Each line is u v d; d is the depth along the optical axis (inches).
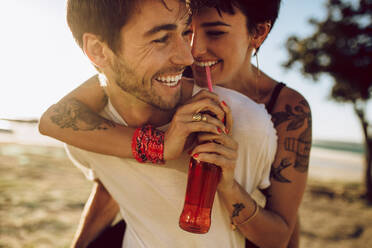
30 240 159.0
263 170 50.5
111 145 49.9
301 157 60.9
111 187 56.0
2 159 352.5
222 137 42.6
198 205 42.4
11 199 218.4
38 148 471.8
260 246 51.8
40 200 221.5
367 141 418.6
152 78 45.5
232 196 45.9
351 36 379.9
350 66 380.2
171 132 46.1
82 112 53.6
